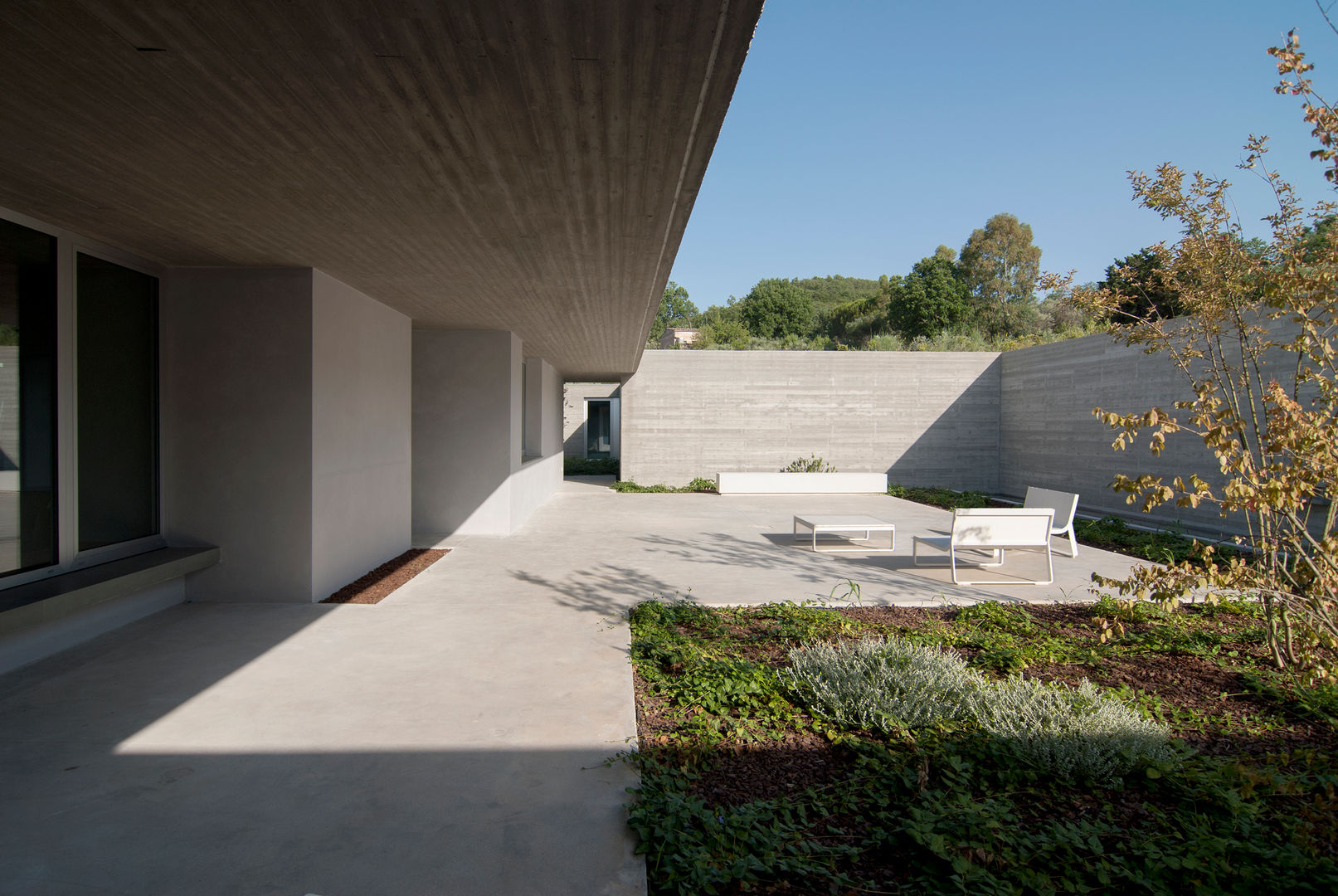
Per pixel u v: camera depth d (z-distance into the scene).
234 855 2.18
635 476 15.54
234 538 5.34
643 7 1.96
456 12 1.99
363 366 6.32
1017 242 38.09
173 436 5.32
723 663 3.79
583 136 2.86
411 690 3.62
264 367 5.27
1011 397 15.09
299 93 2.50
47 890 2.00
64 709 3.35
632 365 13.85
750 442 15.60
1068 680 3.84
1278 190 4.04
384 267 5.25
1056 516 8.12
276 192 3.57
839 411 15.63
